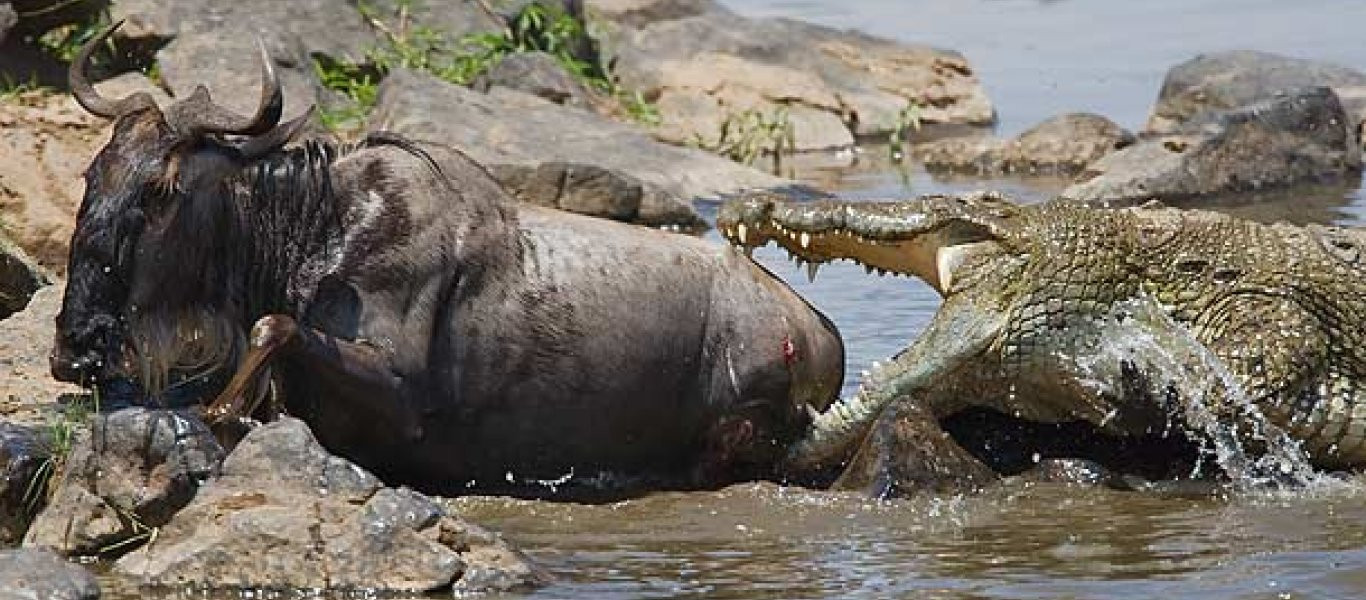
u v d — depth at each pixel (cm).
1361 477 2752
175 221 2506
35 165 3716
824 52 6372
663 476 2747
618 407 2677
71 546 2333
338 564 2222
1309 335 2745
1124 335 2741
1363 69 6294
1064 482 2705
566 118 4884
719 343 2731
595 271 2673
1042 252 2745
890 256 2816
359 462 2627
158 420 2389
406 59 5250
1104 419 2745
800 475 2767
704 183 4728
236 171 2528
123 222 2484
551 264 2659
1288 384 2730
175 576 2234
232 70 4672
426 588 2217
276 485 2298
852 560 2377
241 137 2555
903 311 3503
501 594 2227
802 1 8219
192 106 2548
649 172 4697
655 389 2695
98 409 2548
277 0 5119
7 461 2419
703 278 2738
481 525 2392
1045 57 6969
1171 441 2792
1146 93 6228
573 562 2369
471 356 2611
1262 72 5662
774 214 2789
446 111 4709
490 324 2617
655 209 4331
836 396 2867
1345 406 2753
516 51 5472
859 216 2783
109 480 2369
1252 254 2800
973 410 2828
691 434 2741
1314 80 5656
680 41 6381
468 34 5466
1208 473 2738
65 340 2498
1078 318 2738
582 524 2536
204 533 2259
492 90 5062
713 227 4369
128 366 2528
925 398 2755
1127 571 2316
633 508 2605
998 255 2755
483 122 4722
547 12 5775
